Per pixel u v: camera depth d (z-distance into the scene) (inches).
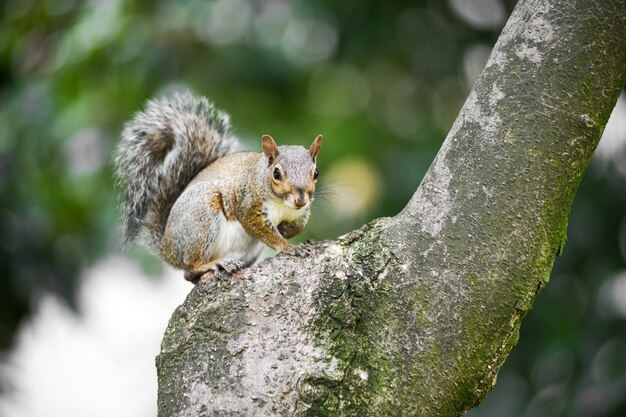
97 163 505.4
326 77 648.4
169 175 369.1
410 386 228.4
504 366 520.4
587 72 226.7
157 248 373.4
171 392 241.0
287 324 235.9
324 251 245.6
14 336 558.3
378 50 625.3
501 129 231.0
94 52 503.2
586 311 511.2
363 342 231.5
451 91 640.4
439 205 234.2
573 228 514.9
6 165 509.0
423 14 625.9
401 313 231.3
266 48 589.9
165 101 372.2
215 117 371.6
